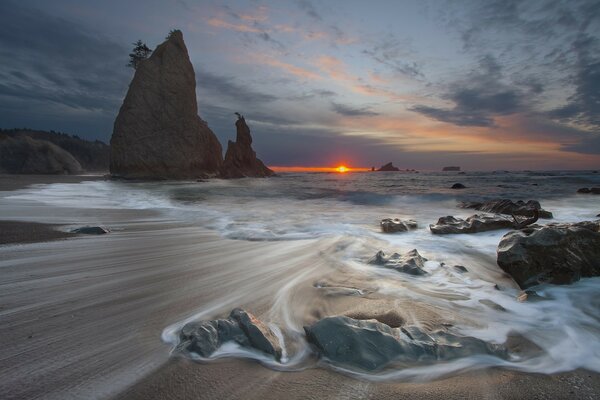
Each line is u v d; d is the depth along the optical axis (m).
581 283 4.04
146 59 44.31
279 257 5.46
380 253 5.25
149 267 4.82
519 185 26.64
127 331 2.86
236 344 2.57
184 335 2.72
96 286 3.98
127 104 42.44
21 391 2.04
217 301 3.59
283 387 2.15
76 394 2.02
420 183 34.16
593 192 17.52
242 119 61.81
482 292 3.95
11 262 4.86
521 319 3.22
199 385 2.15
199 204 14.25
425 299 3.71
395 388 2.16
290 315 3.25
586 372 2.36
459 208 13.00
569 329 3.02
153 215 10.40
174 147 42.38
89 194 17.27
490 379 2.27
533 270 4.13
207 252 5.76
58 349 2.54
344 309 3.41
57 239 6.42
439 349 2.52
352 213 11.45
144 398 2.01
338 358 2.44
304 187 27.78
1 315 3.14
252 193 20.77
